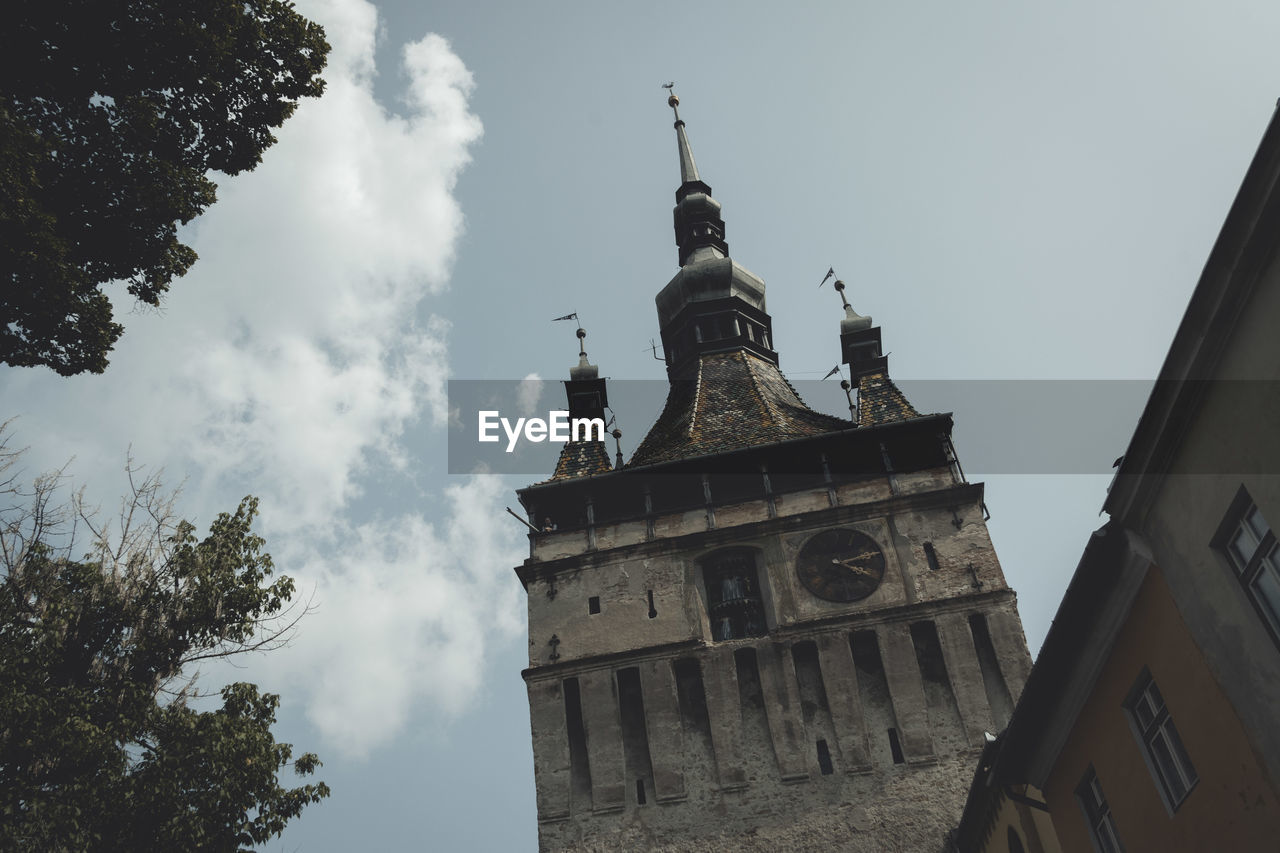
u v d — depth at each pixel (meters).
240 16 27.12
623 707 43.66
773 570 46.09
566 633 45.66
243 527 30.64
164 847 25.67
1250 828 18.64
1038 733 25.89
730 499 48.75
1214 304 18.17
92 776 25.36
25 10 25.00
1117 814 22.89
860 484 48.12
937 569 44.91
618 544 48.00
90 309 25.36
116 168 26.25
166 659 28.45
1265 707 18.25
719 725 42.38
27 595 27.27
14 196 23.11
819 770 40.97
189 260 27.52
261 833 27.19
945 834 38.75
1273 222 16.94
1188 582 19.88
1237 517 18.81
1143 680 21.83
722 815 40.53
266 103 28.23
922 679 42.31
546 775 42.28
